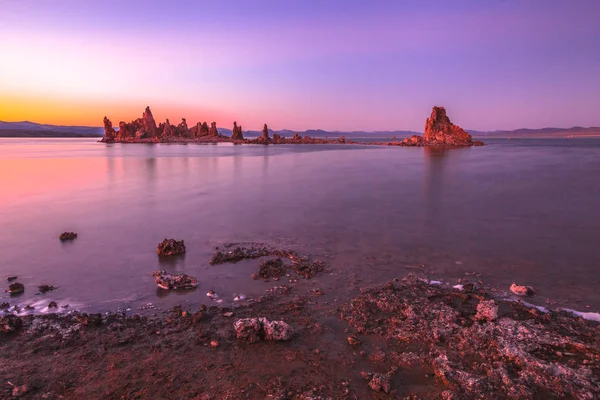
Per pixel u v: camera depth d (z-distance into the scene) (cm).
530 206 1766
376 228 1369
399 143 11931
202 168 3856
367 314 732
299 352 609
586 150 7819
